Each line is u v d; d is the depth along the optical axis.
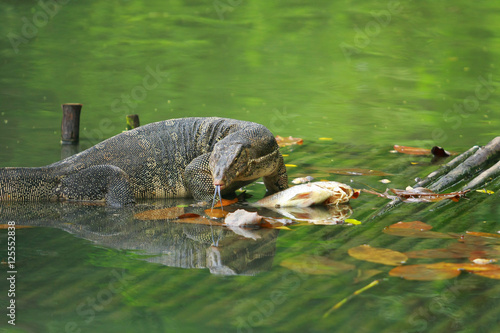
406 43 31.91
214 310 6.38
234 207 10.69
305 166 13.54
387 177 12.55
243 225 9.43
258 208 10.59
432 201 10.73
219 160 10.48
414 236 8.72
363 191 11.54
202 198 11.20
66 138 15.20
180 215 9.98
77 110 15.23
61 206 10.82
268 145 11.22
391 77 25.81
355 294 6.71
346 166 13.53
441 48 30.62
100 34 32.81
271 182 11.84
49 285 7.06
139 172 11.50
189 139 11.84
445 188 11.59
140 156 11.59
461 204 10.48
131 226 9.52
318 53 30.27
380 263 7.61
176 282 7.15
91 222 9.76
